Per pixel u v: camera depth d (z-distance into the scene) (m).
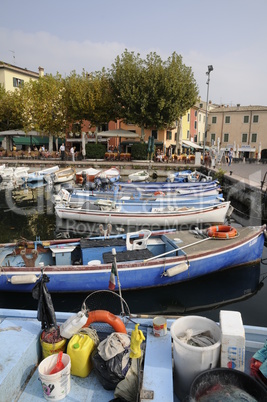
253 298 8.23
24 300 7.62
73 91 34.16
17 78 45.62
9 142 41.31
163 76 30.88
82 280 7.46
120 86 32.25
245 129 51.25
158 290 8.05
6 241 12.37
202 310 7.67
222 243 8.85
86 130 42.72
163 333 3.70
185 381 3.16
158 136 39.91
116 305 7.70
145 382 2.98
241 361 3.11
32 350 3.41
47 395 3.05
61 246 8.55
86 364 3.37
